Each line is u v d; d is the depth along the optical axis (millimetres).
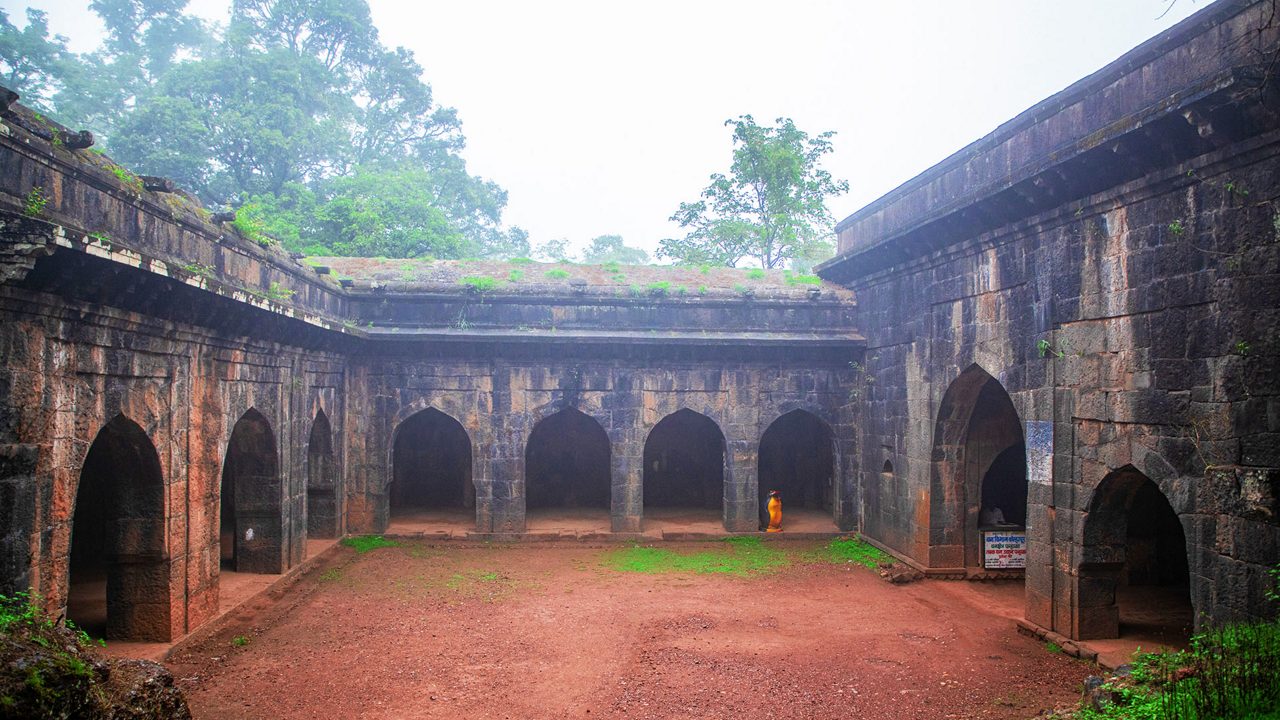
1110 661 9070
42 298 6863
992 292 11750
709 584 13352
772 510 17484
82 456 7625
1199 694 5695
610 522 18234
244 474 12828
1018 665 9430
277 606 11680
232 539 15914
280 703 8148
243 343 11117
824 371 17391
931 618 11414
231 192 28578
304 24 35156
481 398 16906
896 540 15109
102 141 32000
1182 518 8148
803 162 29484
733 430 17250
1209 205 7914
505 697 8391
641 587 13117
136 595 9328
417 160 37406
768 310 17281
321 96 32094
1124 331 9023
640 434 17094
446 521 18109
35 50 31000
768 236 28734
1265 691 5570
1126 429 8977
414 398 16906
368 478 16938
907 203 15188
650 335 16672
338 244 25375
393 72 36656
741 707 8164
